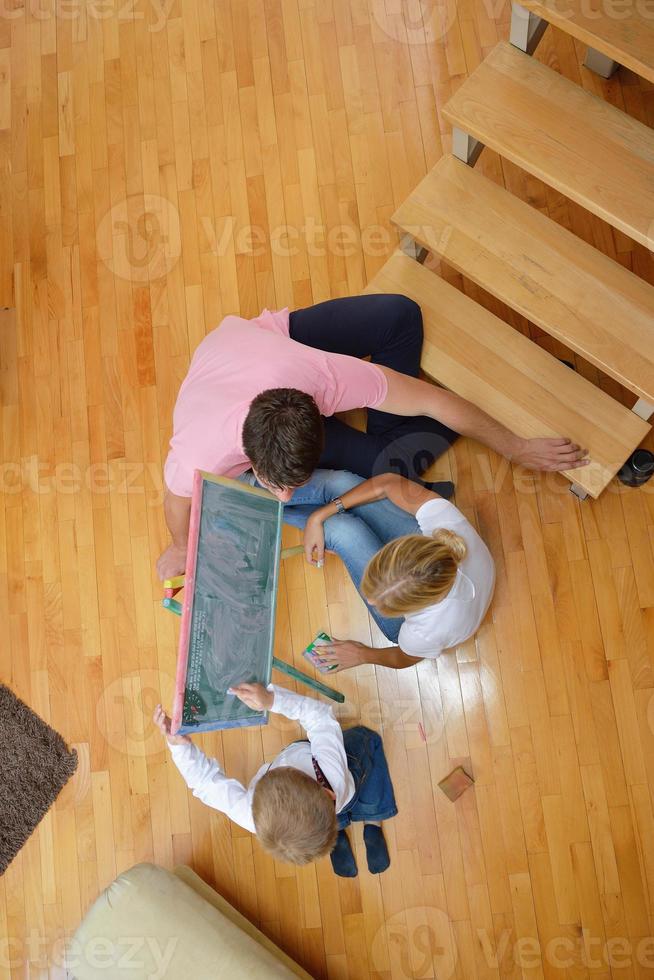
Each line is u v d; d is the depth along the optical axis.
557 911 2.22
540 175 2.05
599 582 2.33
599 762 2.26
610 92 2.53
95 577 2.57
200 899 2.12
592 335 2.10
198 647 1.83
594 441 2.20
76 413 2.69
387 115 2.69
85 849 2.43
